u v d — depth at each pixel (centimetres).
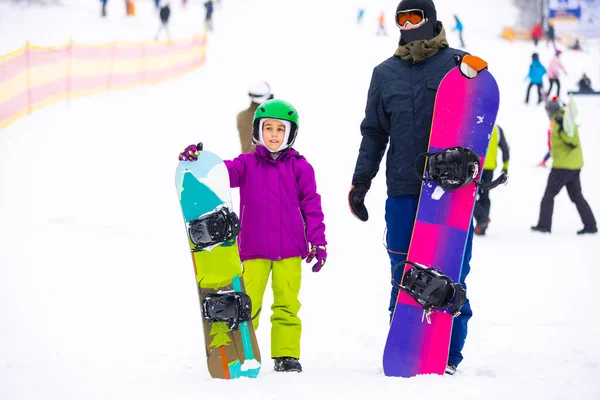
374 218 1883
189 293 1139
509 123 3834
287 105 775
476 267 1431
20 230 1512
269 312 1051
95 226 1611
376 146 785
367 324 995
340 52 6109
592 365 755
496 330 952
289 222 775
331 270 1361
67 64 4069
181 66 5153
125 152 2678
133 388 670
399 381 675
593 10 8038
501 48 7206
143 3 8181
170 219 1745
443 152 708
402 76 760
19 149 2620
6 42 5591
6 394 665
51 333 902
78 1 7781
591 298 1166
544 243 1702
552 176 1841
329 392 635
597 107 4331
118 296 1102
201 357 808
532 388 654
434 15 773
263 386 655
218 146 2795
